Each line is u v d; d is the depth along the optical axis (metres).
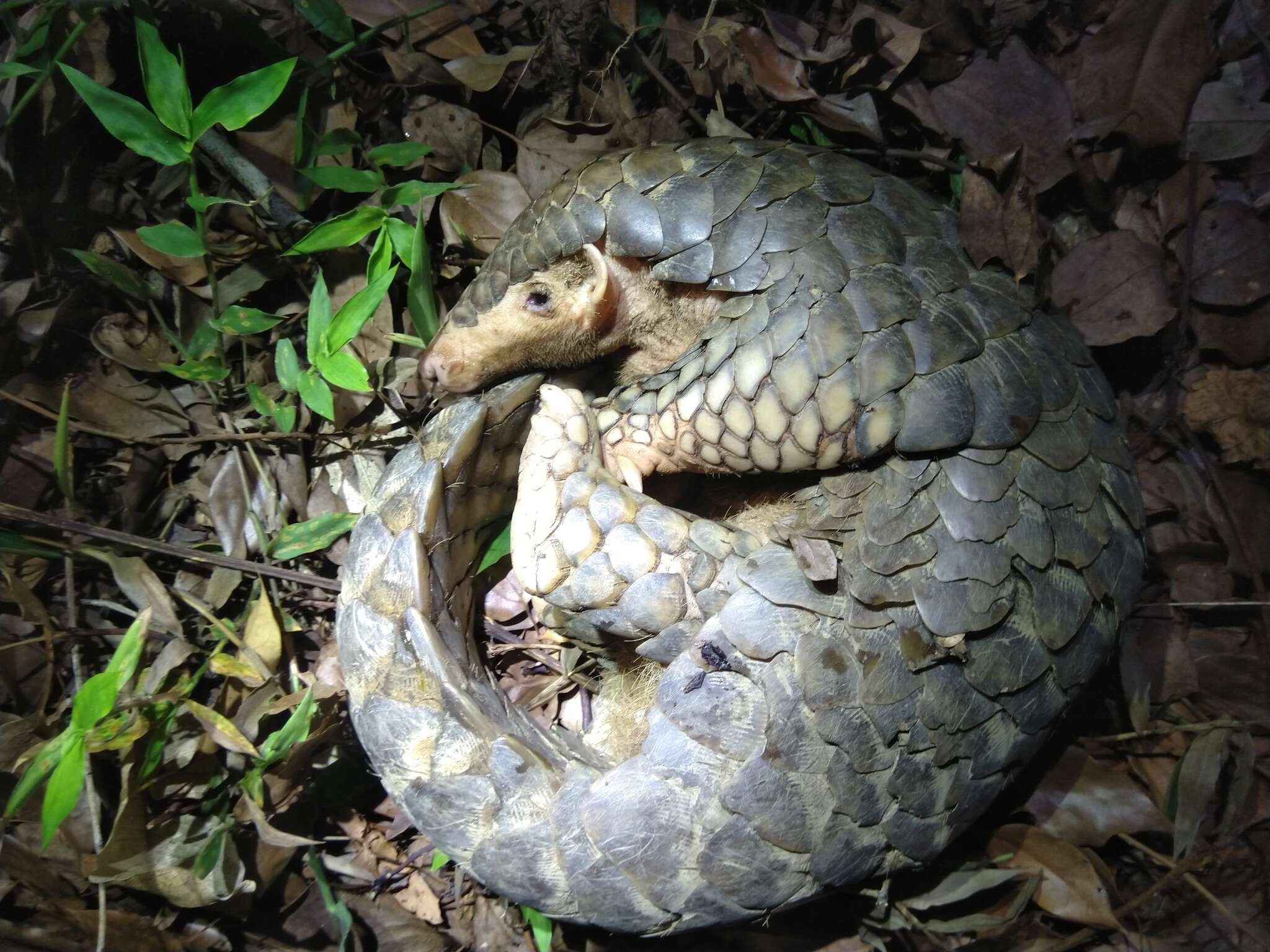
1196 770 0.38
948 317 0.33
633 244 0.34
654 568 0.33
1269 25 0.42
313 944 0.37
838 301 0.32
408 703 0.33
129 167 0.43
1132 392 0.45
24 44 0.39
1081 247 0.42
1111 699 0.42
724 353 0.34
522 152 0.43
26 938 0.34
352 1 0.43
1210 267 0.43
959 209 0.38
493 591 0.42
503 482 0.39
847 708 0.31
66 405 0.38
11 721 0.37
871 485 0.33
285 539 0.40
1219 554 0.43
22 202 0.41
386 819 0.39
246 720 0.38
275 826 0.37
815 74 0.43
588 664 0.41
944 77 0.43
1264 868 0.38
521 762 0.32
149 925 0.35
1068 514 0.33
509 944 0.37
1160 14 0.41
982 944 0.36
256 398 0.41
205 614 0.39
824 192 0.34
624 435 0.36
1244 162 0.43
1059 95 0.42
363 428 0.43
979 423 0.32
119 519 0.42
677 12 0.45
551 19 0.43
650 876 0.30
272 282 0.44
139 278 0.42
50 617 0.39
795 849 0.30
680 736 0.31
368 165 0.44
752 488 0.39
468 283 0.44
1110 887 0.38
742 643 0.31
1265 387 0.43
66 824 0.36
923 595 0.31
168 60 0.34
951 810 0.32
